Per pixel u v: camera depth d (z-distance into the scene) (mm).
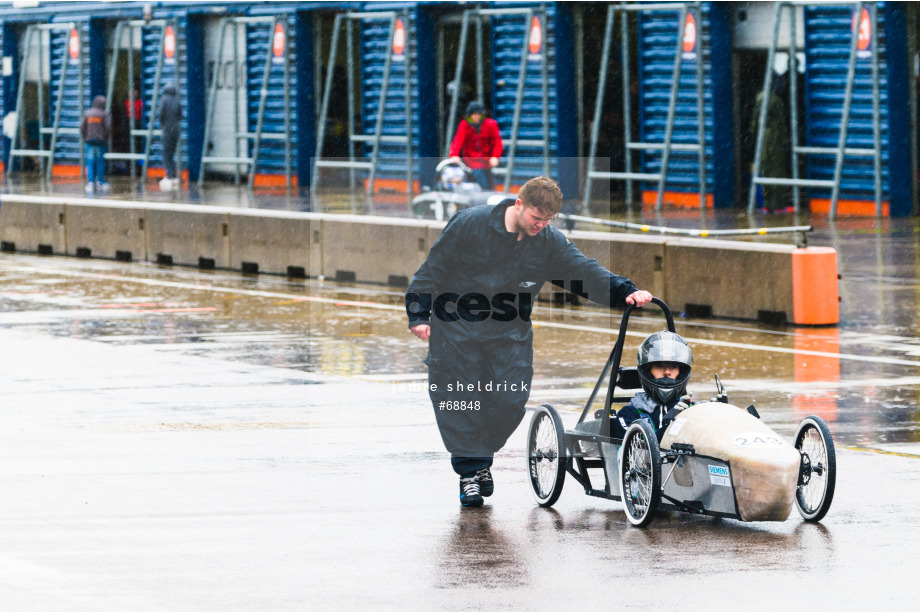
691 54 93250
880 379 43094
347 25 108750
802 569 23406
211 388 41969
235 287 69438
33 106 138500
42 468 31484
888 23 84875
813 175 89312
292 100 113750
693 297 57938
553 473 28562
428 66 103938
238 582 22688
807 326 53812
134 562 23891
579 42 97750
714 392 41250
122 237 84062
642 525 26422
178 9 121438
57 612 21016
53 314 59750
